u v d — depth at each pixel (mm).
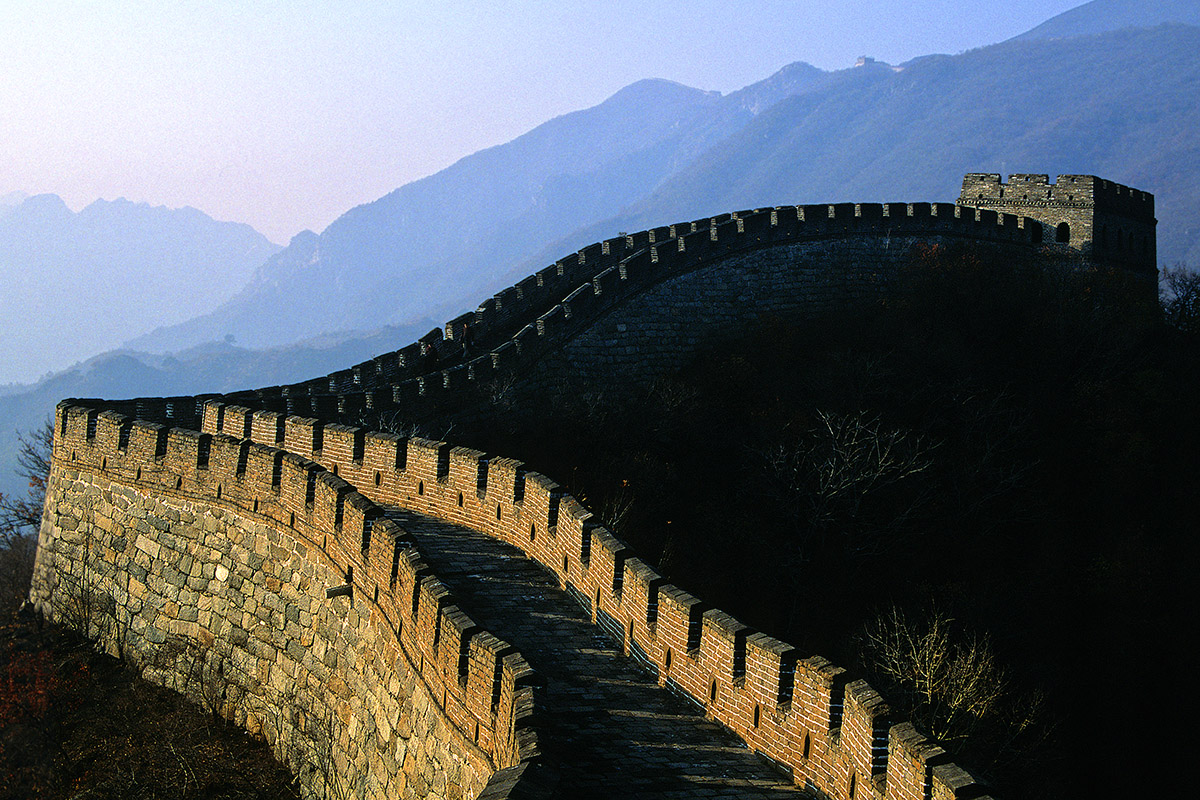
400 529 17344
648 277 45844
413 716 15289
